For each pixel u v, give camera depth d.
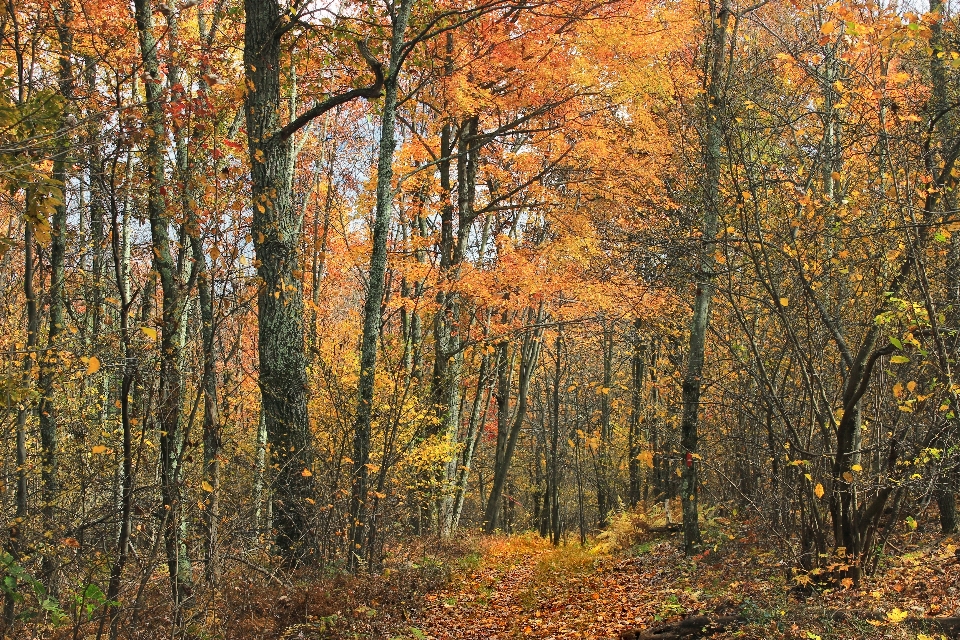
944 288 5.93
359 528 8.48
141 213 5.39
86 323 7.93
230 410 7.70
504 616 8.22
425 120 13.05
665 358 16.28
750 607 5.96
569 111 11.92
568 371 21.14
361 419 8.47
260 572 7.13
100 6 5.76
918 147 5.94
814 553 6.55
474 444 16.98
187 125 5.34
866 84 5.81
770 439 7.46
